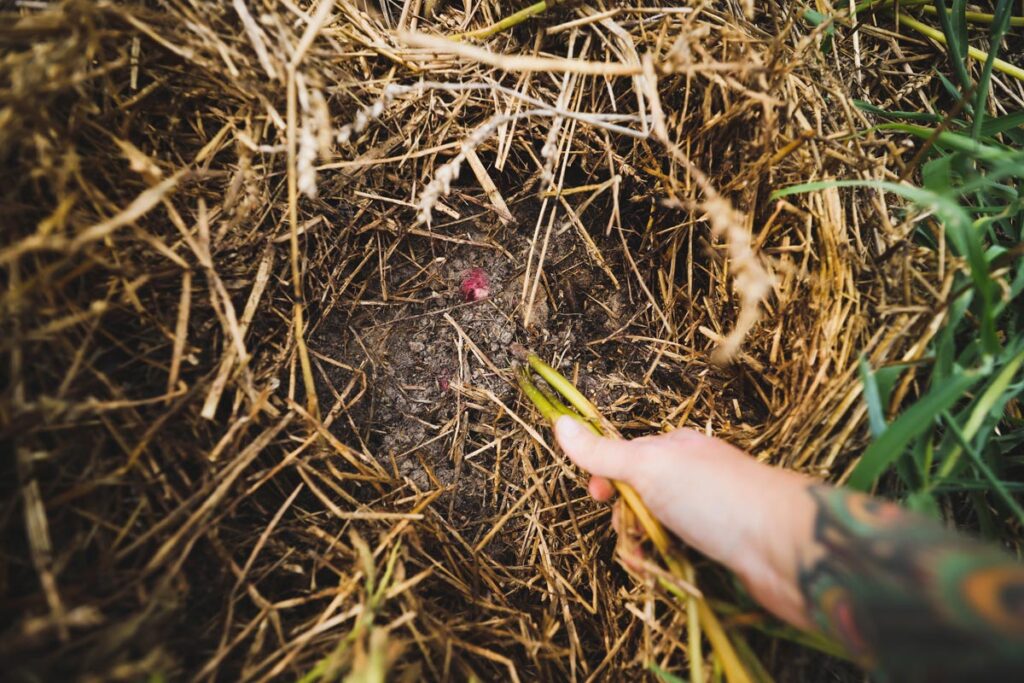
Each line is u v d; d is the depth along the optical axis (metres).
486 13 0.48
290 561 0.42
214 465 0.40
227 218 0.43
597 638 0.46
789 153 0.42
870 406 0.35
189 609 0.39
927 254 0.41
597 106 0.48
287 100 0.40
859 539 0.28
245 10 0.39
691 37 0.41
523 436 0.50
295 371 0.44
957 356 0.42
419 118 0.47
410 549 0.44
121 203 0.40
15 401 0.35
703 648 0.40
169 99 0.42
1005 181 0.45
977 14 0.49
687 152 0.46
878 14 0.50
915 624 0.25
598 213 0.51
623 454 0.38
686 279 0.50
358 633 0.36
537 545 0.48
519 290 0.50
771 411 0.45
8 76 0.36
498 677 0.43
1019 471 0.44
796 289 0.43
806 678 0.39
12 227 0.36
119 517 0.38
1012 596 0.24
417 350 0.49
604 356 0.51
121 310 0.40
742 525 0.32
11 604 0.33
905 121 0.48
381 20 0.49
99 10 0.38
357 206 0.47
